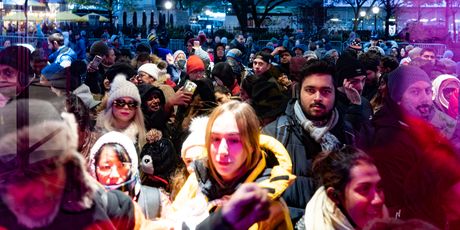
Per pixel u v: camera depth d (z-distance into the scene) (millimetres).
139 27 37375
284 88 6293
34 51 5535
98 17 36594
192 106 5004
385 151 3416
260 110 4160
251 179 2783
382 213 2768
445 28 29469
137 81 6453
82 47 16219
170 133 4875
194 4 49969
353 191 2750
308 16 43656
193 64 7113
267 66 6922
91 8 40688
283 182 2691
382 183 3002
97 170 3074
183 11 48156
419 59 7535
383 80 4410
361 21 49406
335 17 52062
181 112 5043
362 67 4570
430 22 38406
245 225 1927
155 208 3160
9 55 2875
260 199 1932
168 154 3934
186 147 3434
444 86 4539
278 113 4129
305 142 3709
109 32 31094
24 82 2543
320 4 44344
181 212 2787
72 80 4672
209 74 9844
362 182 2738
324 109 3758
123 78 4402
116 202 2287
